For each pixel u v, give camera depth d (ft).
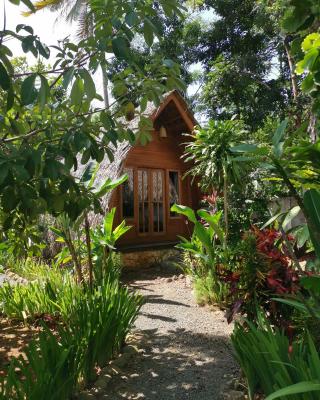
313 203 8.13
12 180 8.05
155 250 32.65
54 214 11.16
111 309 12.34
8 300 17.53
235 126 22.17
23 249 15.10
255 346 8.98
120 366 12.51
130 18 8.91
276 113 57.88
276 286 11.57
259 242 12.81
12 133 10.62
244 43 60.13
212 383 11.44
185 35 64.03
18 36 8.39
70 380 9.43
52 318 15.88
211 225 20.65
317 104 8.48
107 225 21.31
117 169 28.55
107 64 9.62
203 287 20.27
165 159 37.42
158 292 23.36
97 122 11.57
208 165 21.94
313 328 10.10
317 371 7.06
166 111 34.99
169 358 13.39
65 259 22.77
